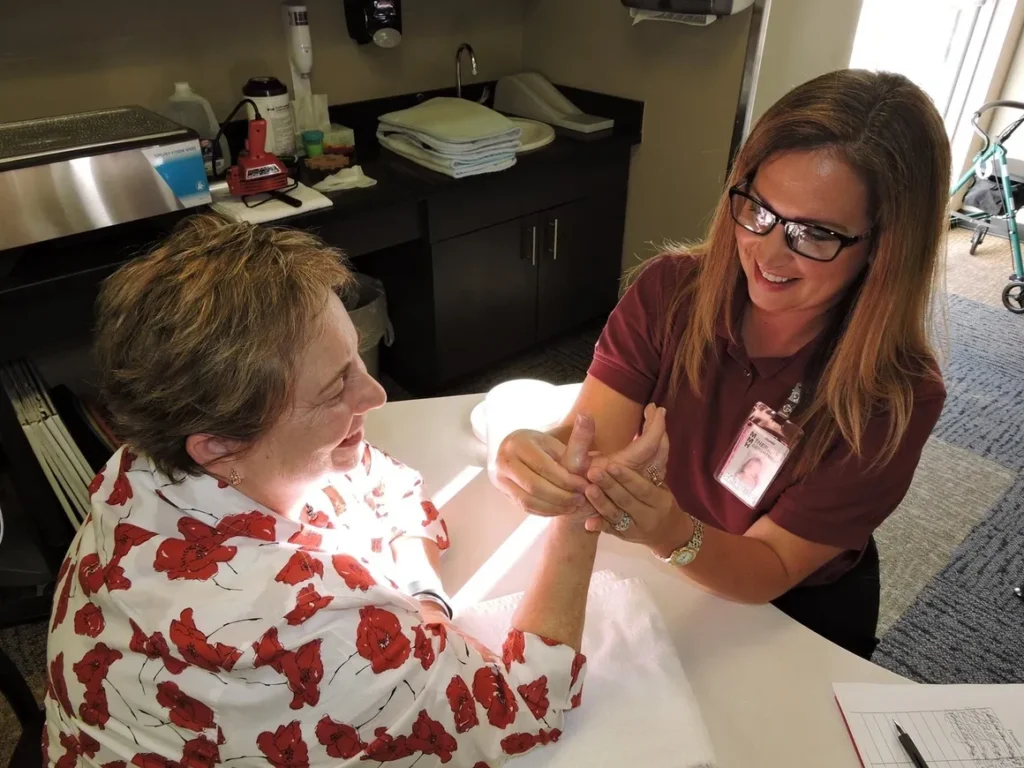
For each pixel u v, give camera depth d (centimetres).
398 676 67
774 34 234
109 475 76
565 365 293
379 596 69
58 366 226
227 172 205
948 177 86
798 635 92
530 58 305
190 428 64
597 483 83
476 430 126
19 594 183
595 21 274
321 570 68
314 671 64
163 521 69
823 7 250
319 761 66
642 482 83
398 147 246
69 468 174
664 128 268
